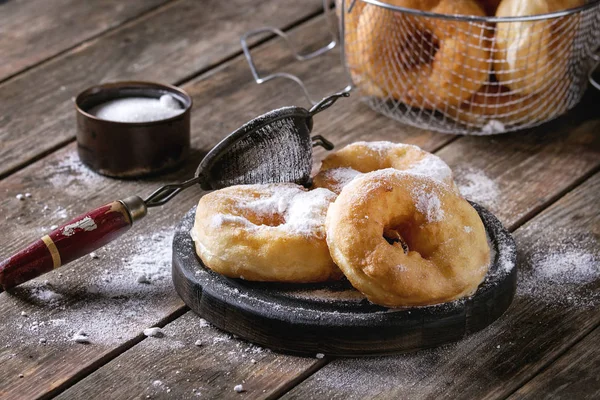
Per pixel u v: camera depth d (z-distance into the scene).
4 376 0.84
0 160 1.03
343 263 0.84
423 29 1.05
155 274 0.91
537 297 0.90
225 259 0.86
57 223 0.97
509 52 1.03
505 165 1.04
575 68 1.07
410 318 0.84
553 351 0.86
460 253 0.85
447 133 1.08
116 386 0.83
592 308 0.90
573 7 1.03
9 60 1.16
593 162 1.05
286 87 1.14
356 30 1.08
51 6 1.25
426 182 0.86
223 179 0.90
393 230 0.87
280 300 0.85
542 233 0.97
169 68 1.16
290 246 0.85
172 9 1.25
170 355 0.85
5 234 0.95
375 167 0.93
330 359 0.85
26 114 1.09
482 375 0.84
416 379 0.84
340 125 1.09
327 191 0.88
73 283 0.90
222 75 1.15
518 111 1.06
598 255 0.94
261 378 0.84
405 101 1.08
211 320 0.86
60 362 0.84
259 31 1.15
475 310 0.85
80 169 1.03
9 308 0.88
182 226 0.91
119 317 0.88
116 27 1.22
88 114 1.00
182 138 1.02
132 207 0.89
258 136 0.89
